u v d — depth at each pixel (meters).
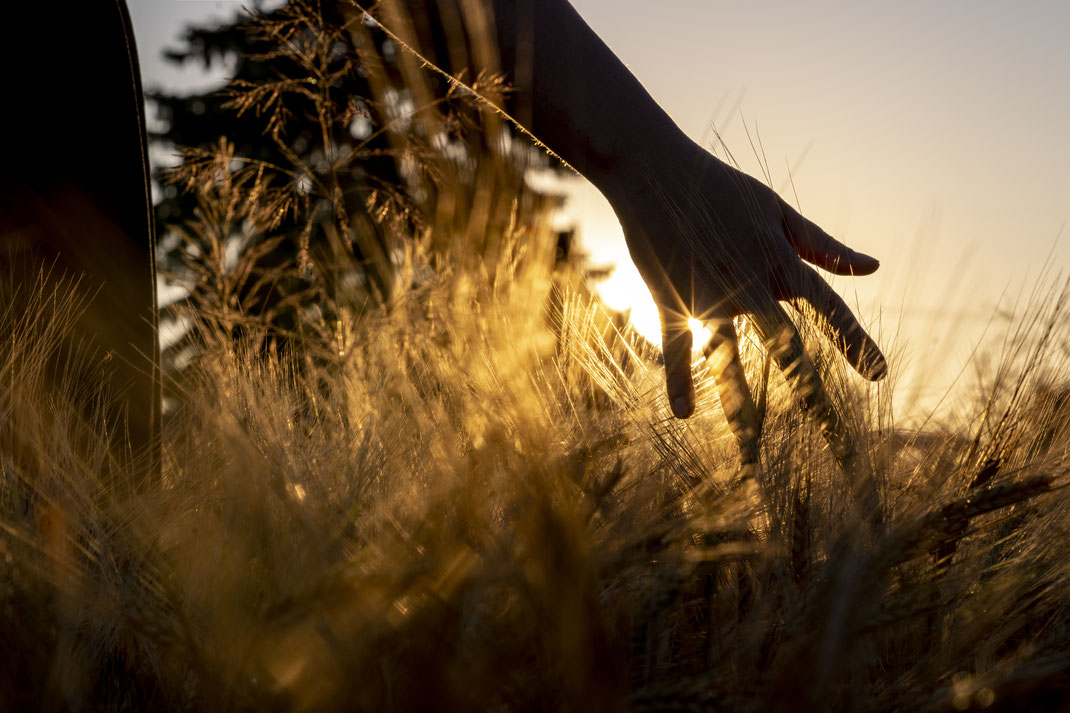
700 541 0.65
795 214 0.86
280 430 0.75
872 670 0.68
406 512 0.67
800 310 0.79
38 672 0.60
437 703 0.54
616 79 0.85
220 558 0.63
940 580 0.69
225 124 4.31
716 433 0.80
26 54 0.85
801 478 0.70
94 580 0.64
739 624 0.65
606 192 0.87
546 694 0.56
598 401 0.80
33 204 0.85
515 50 0.83
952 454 0.75
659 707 0.58
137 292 0.88
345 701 0.57
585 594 0.54
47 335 0.81
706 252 0.81
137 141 0.89
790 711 0.55
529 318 0.75
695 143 0.85
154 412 0.88
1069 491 0.71
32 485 0.69
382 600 0.56
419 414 0.68
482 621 0.59
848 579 0.60
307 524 0.62
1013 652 0.71
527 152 0.77
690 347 0.82
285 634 0.58
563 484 0.61
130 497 0.71
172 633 0.59
